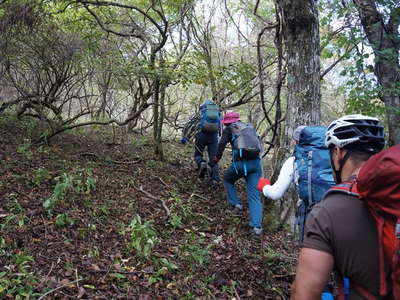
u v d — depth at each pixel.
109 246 4.00
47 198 4.67
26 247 3.66
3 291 2.94
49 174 5.34
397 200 1.32
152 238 4.05
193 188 6.59
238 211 5.75
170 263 3.71
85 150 7.07
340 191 1.54
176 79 6.82
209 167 7.18
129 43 8.56
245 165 5.25
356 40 5.88
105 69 6.87
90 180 5.03
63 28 7.23
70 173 5.41
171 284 3.50
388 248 1.36
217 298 3.48
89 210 4.61
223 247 4.55
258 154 5.27
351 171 1.69
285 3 5.19
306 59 5.21
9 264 3.33
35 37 6.37
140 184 6.05
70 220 4.19
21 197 4.59
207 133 6.73
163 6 9.02
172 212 5.17
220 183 6.98
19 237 3.78
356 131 1.68
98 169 6.18
